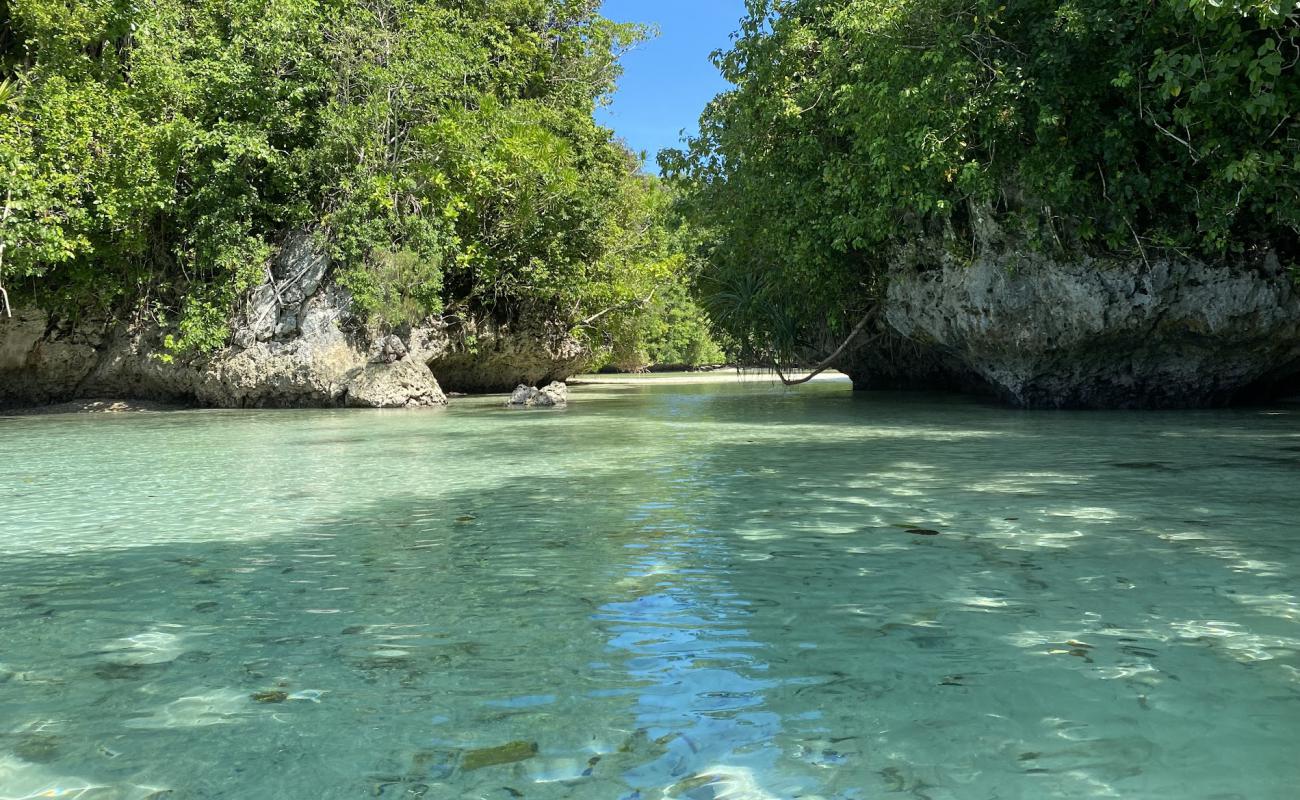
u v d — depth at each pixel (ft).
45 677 10.21
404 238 73.51
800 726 8.50
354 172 72.02
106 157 64.80
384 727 8.66
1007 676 9.72
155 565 16.05
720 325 75.05
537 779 7.47
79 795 7.27
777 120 58.85
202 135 66.95
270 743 8.32
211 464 32.09
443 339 79.71
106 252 67.82
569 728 8.55
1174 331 46.93
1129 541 16.49
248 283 70.33
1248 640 10.78
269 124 71.05
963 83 41.73
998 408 55.57
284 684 9.90
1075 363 50.24
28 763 7.93
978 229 48.67
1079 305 46.39
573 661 10.53
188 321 68.74
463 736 8.41
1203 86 31.32
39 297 68.44
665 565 15.44
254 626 12.19
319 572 15.35
